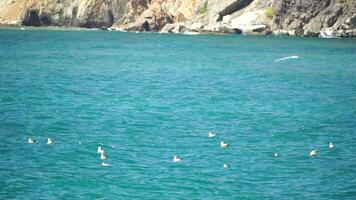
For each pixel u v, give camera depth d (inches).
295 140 2107.5
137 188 1612.9
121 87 3191.4
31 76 3501.5
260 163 1831.9
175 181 1667.1
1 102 2669.8
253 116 2491.4
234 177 1705.2
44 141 2028.8
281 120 2416.3
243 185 1648.6
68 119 2370.8
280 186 1646.2
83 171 1727.4
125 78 3531.0
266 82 3427.7
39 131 2167.8
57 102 2711.6
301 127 2297.0
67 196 1550.2
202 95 2974.9
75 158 1844.2
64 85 3203.7
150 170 1747.0
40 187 1603.1
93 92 3009.4
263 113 2551.7
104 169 1748.3
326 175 1736.0
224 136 2145.7
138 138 2096.5
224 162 1830.7
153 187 1620.3
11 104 2632.9
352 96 2992.1
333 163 1844.2
